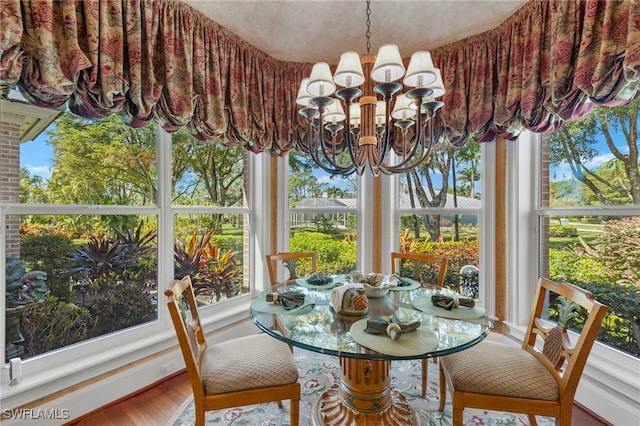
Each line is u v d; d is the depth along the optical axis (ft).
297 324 4.66
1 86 4.34
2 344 5.08
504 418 5.79
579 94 5.52
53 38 4.59
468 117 7.96
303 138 9.37
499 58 7.41
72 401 5.65
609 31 4.79
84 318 6.12
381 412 5.40
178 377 7.20
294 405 4.67
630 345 5.68
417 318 4.88
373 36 8.72
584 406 5.94
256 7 7.63
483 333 4.36
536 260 7.70
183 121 6.60
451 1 7.52
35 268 5.48
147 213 7.11
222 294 8.92
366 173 9.92
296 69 9.37
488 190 8.41
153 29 6.11
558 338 4.57
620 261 5.85
